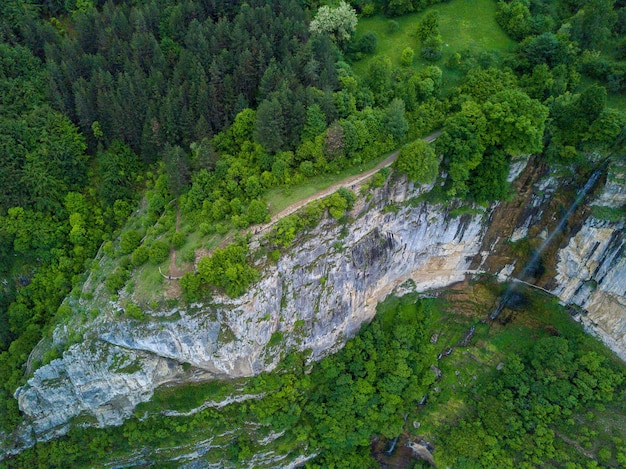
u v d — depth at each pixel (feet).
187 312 249.96
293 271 269.03
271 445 301.22
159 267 258.98
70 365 260.83
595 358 310.45
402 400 314.96
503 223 315.99
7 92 289.94
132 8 328.29
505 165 293.02
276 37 310.86
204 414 290.56
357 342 318.65
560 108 297.33
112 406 284.00
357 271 294.05
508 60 329.52
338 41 330.54
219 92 291.79
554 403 306.96
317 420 307.99
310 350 303.27
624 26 348.59
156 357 269.85
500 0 370.12
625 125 281.54
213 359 267.59
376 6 363.35
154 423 288.71
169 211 278.26
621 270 295.07
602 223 295.07
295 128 272.72
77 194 293.64
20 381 275.39
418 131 294.87
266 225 256.32
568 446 292.61
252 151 279.69
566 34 330.54
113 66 310.04
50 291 290.97
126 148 300.20
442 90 321.73
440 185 295.69
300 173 273.95
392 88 306.55
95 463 288.10
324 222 265.13
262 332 269.44
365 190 271.90
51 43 311.27
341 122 274.16
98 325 256.73
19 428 279.90
